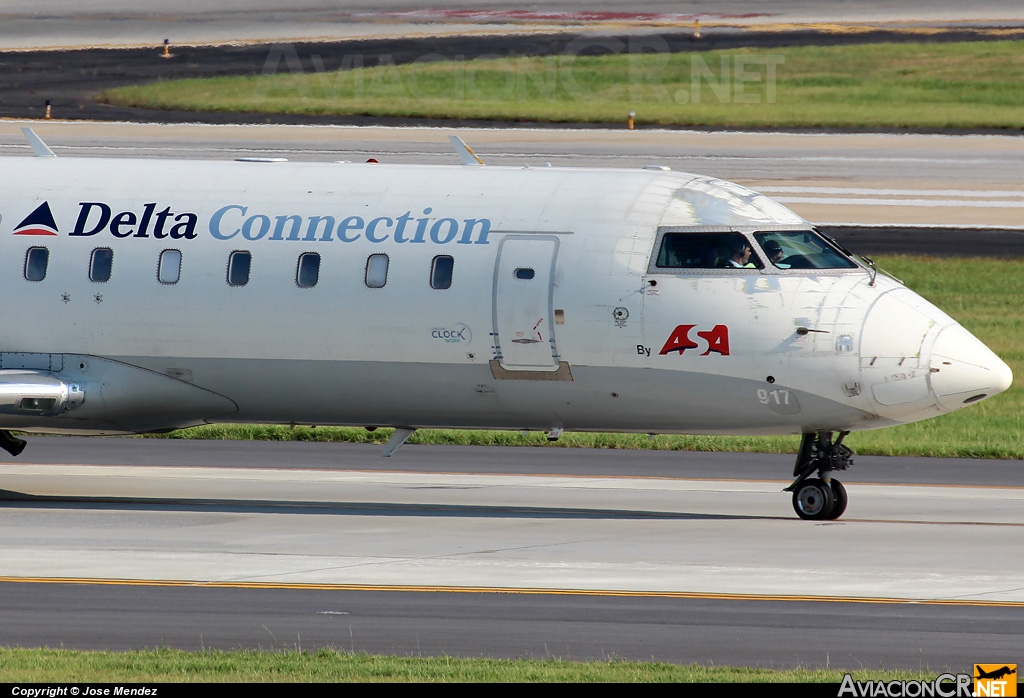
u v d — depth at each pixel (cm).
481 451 10444
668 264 7338
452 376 7619
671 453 10369
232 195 8062
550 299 7394
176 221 8025
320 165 8206
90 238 8112
